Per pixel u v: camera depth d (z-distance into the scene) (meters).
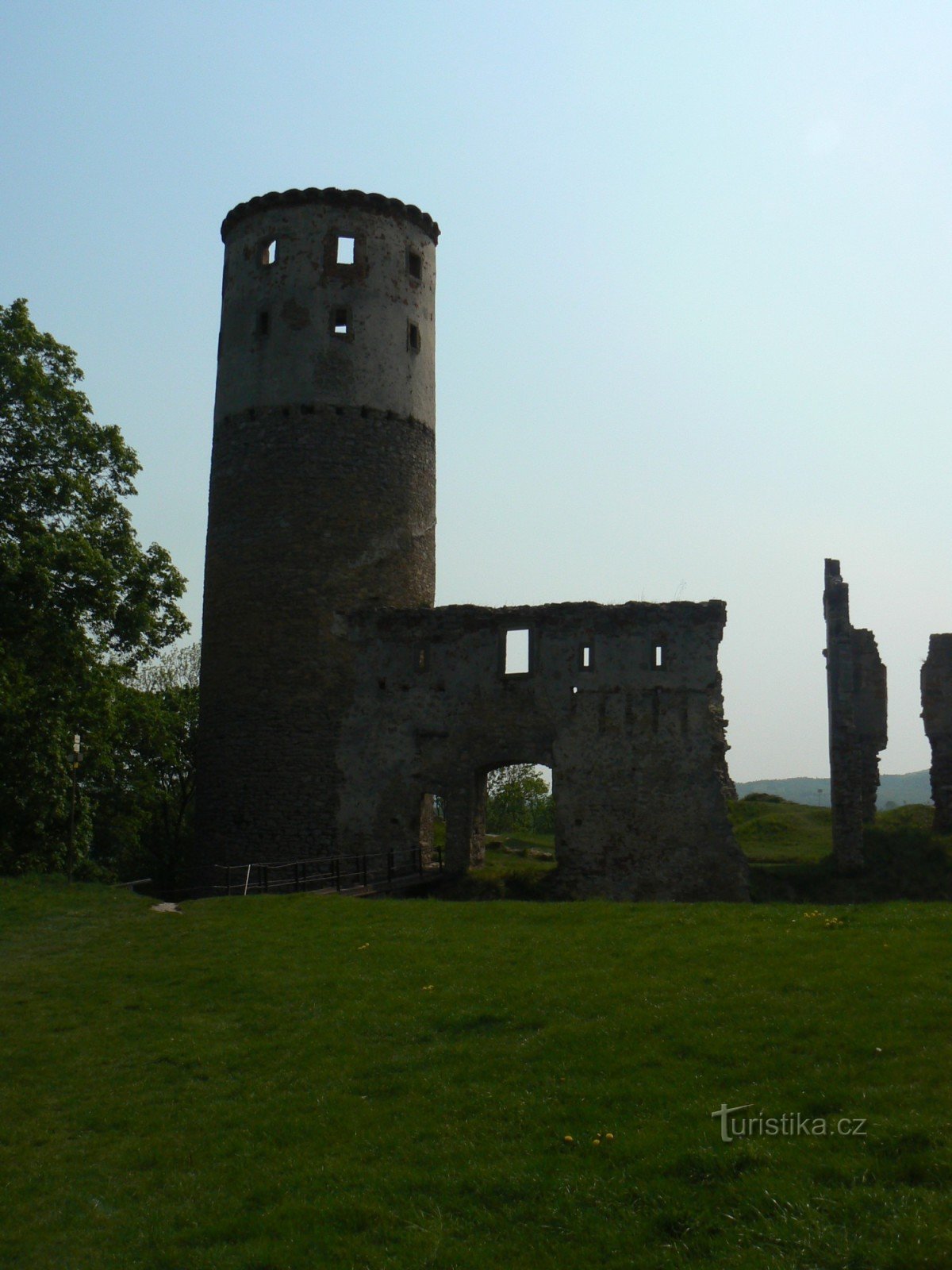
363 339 32.56
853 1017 11.90
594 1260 8.46
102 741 29.81
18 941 19.95
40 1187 11.02
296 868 26.91
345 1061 13.09
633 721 28.20
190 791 45.06
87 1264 9.57
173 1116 12.33
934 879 27.64
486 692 29.41
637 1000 13.47
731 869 27.08
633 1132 10.16
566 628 29.08
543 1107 10.98
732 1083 10.85
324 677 30.61
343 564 31.19
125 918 21.81
